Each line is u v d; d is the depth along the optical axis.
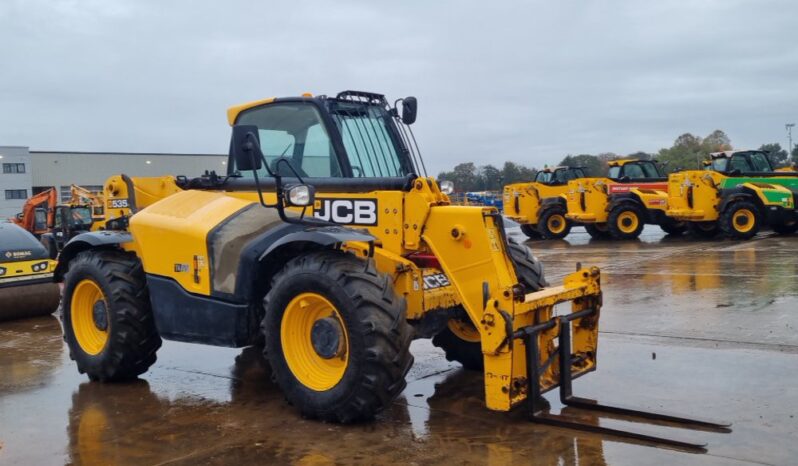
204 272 5.13
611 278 10.80
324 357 4.54
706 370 5.55
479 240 4.64
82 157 54.94
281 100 5.45
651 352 6.18
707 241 17.27
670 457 3.87
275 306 4.67
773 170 17.92
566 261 13.80
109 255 5.88
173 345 7.15
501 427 4.43
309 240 4.44
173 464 4.00
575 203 20.12
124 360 5.65
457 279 4.74
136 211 6.29
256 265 4.88
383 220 4.95
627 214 19.22
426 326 5.01
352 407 4.38
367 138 5.43
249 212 5.22
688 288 9.46
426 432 4.37
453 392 5.21
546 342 4.70
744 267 11.35
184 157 55.72
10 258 9.00
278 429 4.51
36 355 6.98
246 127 4.70
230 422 4.69
